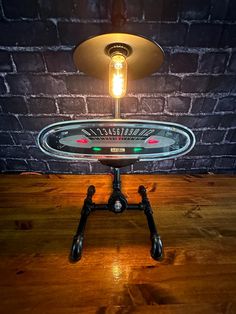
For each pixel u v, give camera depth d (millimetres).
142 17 822
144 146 757
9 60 917
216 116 1132
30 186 1227
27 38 862
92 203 962
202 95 1050
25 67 938
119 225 984
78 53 612
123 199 839
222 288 744
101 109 1081
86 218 916
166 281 758
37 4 785
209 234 947
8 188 1208
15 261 819
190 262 824
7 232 941
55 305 689
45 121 1119
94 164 1328
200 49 908
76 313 670
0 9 794
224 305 698
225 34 874
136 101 1064
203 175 1351
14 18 815
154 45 584
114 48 592
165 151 783
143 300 703
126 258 833
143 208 953
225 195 1188
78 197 1152
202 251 871
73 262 815
